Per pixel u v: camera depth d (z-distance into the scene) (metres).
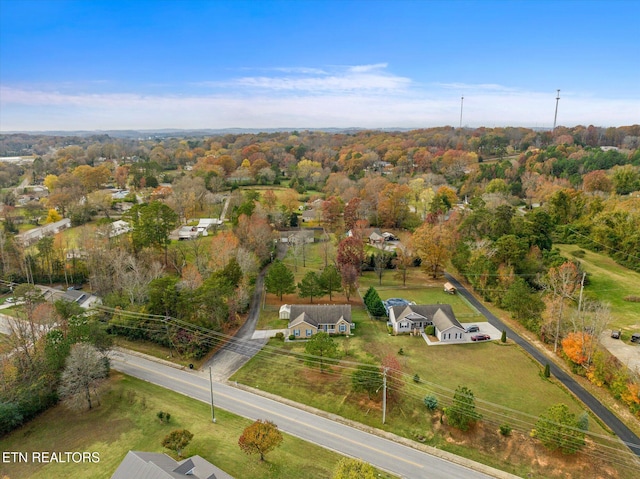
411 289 84.62
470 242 92.06
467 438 43.28
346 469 34.38
